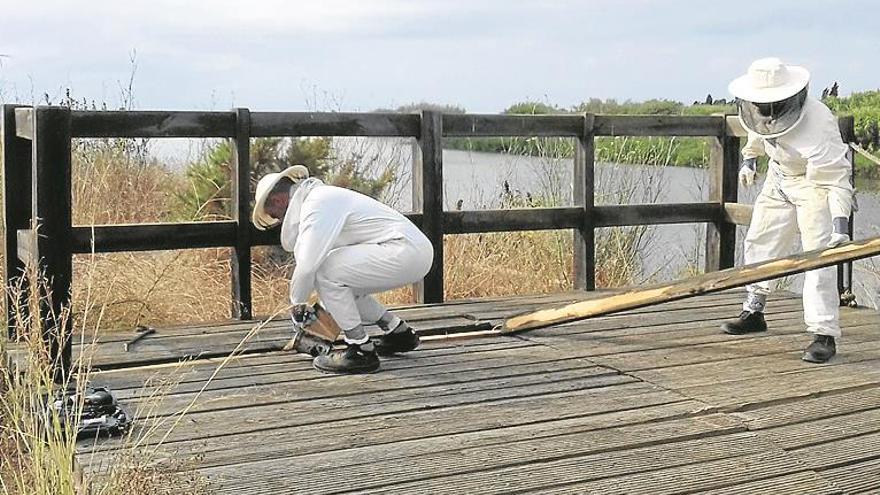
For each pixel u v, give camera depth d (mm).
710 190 7965
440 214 7043
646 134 7590
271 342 5715
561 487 3596
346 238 5062
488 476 3689
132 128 6059
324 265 5023
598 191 8891
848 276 7031
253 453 3906
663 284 5488
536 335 6023
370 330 6000
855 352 5566
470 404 4570
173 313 6848
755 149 5969
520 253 8602
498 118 7160
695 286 5363
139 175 8234
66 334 4777
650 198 8930
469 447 3990
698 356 5477
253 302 7578
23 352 4805
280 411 4449
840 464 3846
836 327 5340
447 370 5168
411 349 5500
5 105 5797
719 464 3828
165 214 8258
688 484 3633
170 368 5199
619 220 7629
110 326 6441
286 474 3688
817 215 5430
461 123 7059
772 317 6562
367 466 3777
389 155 9008
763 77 5262
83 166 7656
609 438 4098
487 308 6875
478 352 5578
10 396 3605
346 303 5051
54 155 4945
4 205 5801
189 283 7199
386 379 4988
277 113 6492
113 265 6809
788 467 3805
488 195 9055
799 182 5559
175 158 8602
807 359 5352
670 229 11164
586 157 7445
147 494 3230
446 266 8156
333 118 6664
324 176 8898
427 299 7094
